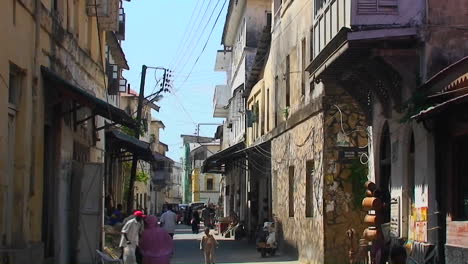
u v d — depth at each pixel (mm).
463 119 10812
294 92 22906
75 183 16984
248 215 34156
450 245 11211
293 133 22906
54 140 15367
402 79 12672
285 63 24672
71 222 16797
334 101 18516
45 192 15125
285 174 24344
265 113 29734
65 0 16281
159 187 77875
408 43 12383
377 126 15562
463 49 12164
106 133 24172
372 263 14422
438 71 12078
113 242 21797
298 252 21766
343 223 18219
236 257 23797
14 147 12273
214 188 91312
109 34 28609
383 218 15047
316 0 15984
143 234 13703
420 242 12227
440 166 11680
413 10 12250
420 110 11180
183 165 105438
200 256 24547
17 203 12203
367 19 12203
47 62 14078
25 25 12320
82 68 18188
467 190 10992
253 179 33062
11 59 11430
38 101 13164
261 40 28781
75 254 16625
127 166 38531
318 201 18891
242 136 37406
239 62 39219
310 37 20453
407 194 13352
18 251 11500
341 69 14344
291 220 23047
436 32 12172
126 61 36938
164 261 13570
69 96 14727
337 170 18328
